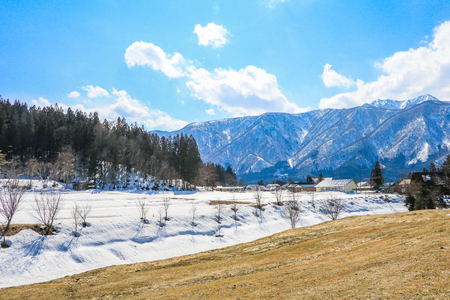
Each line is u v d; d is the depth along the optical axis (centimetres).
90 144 15262
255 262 3672
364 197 12362
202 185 19850
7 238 4591
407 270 1728
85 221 5706
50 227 5200
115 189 12525
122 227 5941
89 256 4850
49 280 3928
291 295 1753
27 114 16762
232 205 8950
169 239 6119
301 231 5862
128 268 4444
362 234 4012
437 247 2131
